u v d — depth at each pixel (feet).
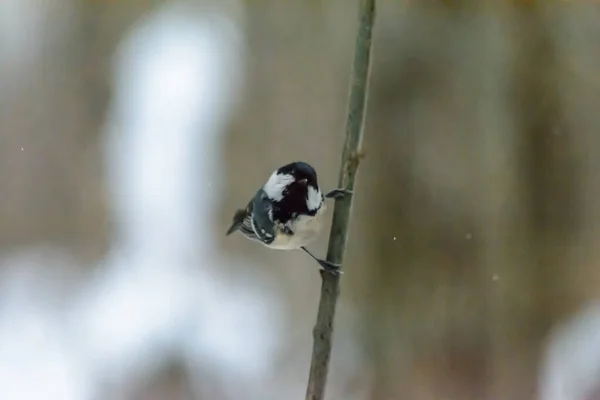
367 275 9.33
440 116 9.59
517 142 9.50
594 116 9.36
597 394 8.47
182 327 9.68
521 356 8.86
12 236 11.37
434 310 9.18
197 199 11.00
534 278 9.18
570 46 9.43
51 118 11.99
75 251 11.27
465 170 9.50
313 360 7.56
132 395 8.80
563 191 9.37
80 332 9.55
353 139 7.58
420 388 8.64
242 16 11.10
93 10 12.22
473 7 9.59
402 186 9.51
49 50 12.28
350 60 10.07
